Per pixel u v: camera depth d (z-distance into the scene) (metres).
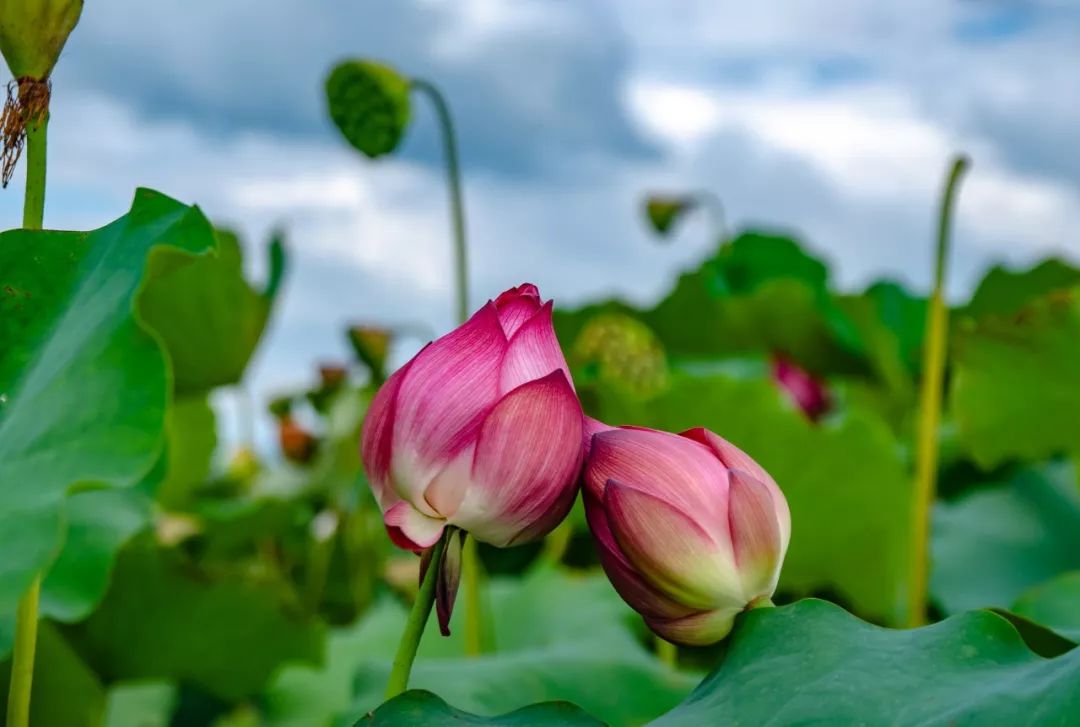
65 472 0.97
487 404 1.01
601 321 2.33
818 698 0.98
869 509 1.84
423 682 1.34
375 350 2.32
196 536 2.34
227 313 1.99
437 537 1.01
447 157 1.53
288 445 2.87
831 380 3.08
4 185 1.05
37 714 1.48
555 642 1.77
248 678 1.74
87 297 1.04
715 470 1.04
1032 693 0.94
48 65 1.03
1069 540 2.04
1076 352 1.80
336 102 1.36
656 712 1.37
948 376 2.78
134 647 1.66
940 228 1.57
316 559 2.46
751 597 1.03
